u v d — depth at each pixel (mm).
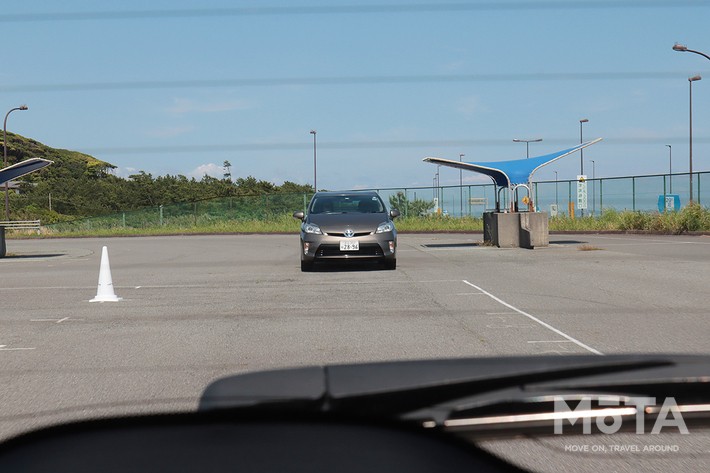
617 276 12539
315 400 1199
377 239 14078
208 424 1230
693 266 14250
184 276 13953
